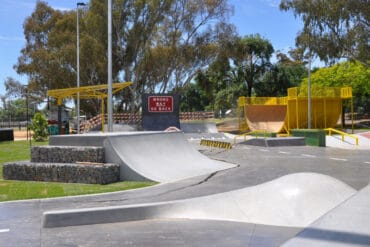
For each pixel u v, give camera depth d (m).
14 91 59.09
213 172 13.66
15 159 19.75
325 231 4.80
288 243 4.48
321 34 33.06
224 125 50.00
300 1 32.66
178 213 7.69
